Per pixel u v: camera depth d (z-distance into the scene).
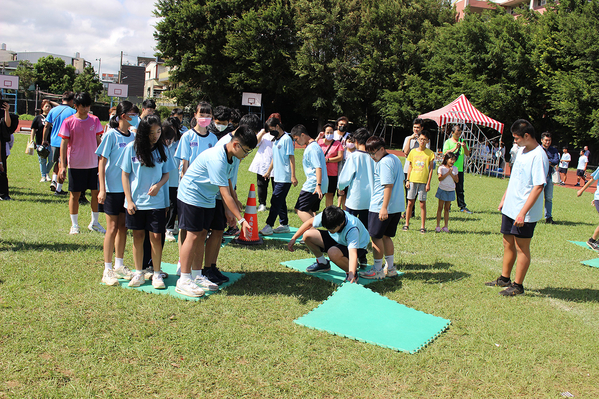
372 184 5.22
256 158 8.66
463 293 4.82
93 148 6.11
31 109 40.69
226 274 4.96
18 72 56.16
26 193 8.69
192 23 37.19
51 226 6.41
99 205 6.17
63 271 4.62
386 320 3.91
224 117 5.25
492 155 21.27
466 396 2.93
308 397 2.81
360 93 38.03
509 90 29.89
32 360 3.00
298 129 6.78
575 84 26.30
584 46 26.84
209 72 37.28
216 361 3.13
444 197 7.75
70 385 2.76
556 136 31.77
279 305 4.20
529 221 4.70
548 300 4.76
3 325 3.40
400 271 5.52
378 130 42.19
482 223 8.95
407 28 36.97
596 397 3.00
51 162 9.03
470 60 31.88
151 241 4.33
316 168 6.45
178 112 7.06
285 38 37.25
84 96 5.93
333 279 5.05
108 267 4.42
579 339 3.84
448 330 3.89
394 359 3.30
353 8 37.47
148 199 4.22
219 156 4.11
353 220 4.89
